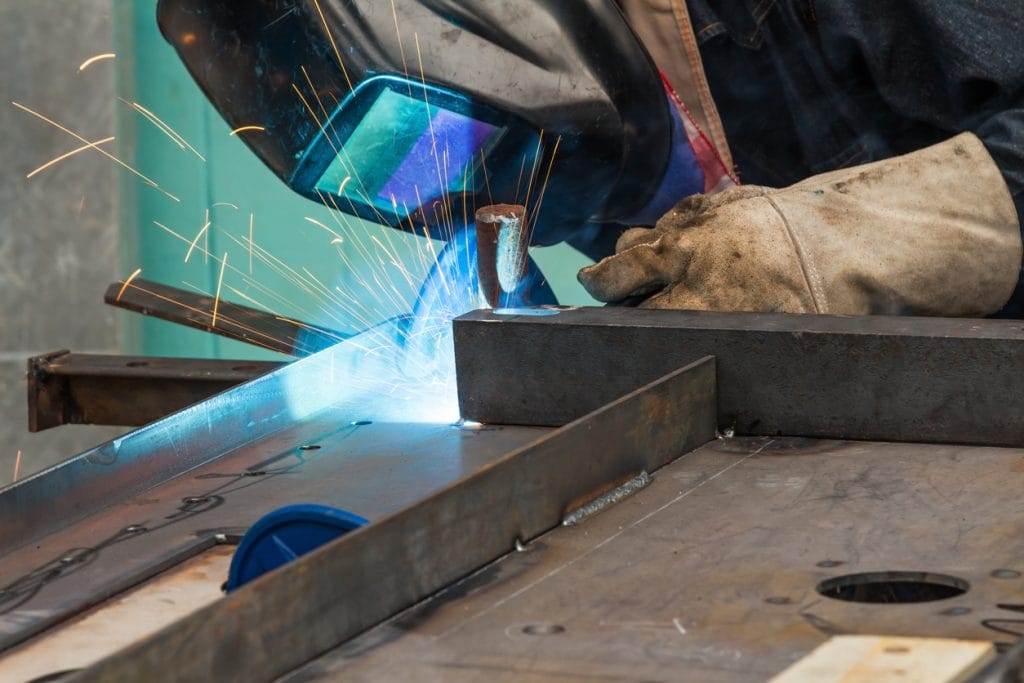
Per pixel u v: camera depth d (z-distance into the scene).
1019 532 2.08
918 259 3.15
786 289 3.08
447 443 2.80
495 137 3.26
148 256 7.71
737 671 1.64
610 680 1.64
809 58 3.73
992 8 3.35
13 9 7.32
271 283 7.72
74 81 7.42
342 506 2.44
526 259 3.05
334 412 3.09
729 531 2.16
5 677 1.89
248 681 1.64
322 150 3.38
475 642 1.78
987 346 2.56
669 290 3.17
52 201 7.47
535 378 2.87
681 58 3.78
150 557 2.28
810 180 3.35
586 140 3.24
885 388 2.64
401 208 3.49
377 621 1.85
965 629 1.72
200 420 2.81
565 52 3.21
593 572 2.01
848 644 1.59
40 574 2.26
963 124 3.56
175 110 7.60
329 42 3.15
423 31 3.12
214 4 3.42
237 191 7.71
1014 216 3.26
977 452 2.55
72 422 3.73
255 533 2.00
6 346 7.48
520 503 2.14
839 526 2.15
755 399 2.73
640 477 2.45
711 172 3.80
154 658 1.51
